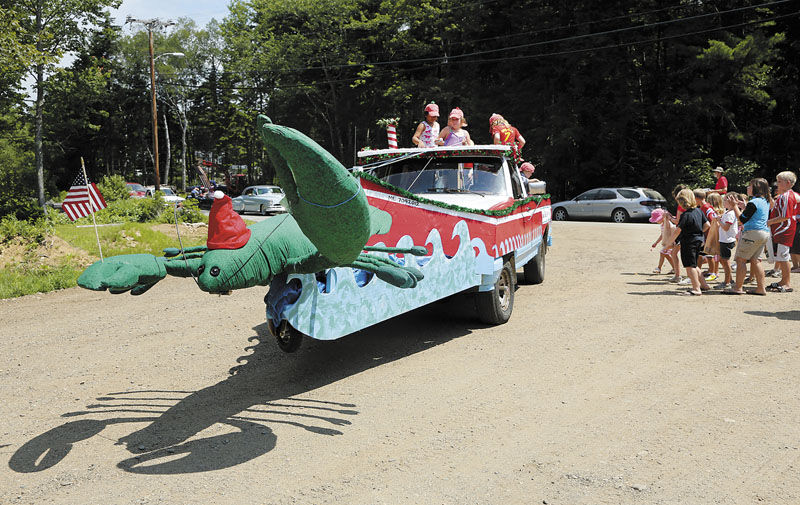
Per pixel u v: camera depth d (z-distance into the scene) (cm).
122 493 398
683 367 613
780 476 396
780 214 963
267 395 575
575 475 404
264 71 5112
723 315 820
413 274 498
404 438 470
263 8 5294
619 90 3406
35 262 1431
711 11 3344
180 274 440
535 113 3650
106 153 7475
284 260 471
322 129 5528
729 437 454
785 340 698
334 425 499
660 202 2677
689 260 949
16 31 2244
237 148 6738
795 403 515
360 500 382
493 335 749
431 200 641
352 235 412
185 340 780
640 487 385
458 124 946
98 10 3272
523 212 887
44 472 432
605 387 564
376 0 4984
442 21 4325
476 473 412
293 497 387
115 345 769
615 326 774
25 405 571
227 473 422
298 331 564
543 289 1030
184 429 502
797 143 3391
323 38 5028
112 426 512
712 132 3566
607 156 3488
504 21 3972
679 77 3350
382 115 4841
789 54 3422
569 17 3569
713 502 367
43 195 3422
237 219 452
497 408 523
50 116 3547
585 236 1888
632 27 3356
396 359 669
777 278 1079
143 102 7188
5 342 806
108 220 2153
